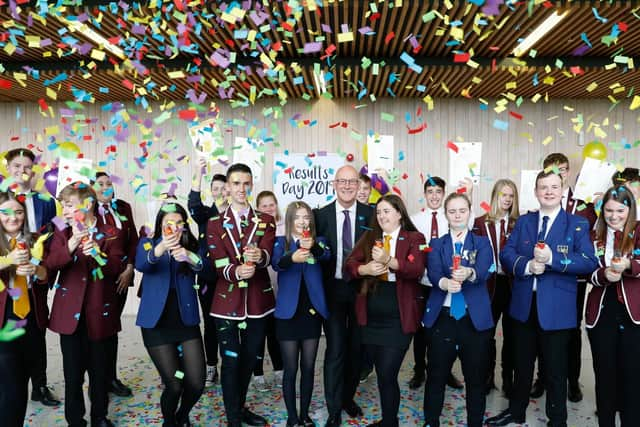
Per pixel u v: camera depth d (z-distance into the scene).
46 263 2.52
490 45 4.27
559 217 2.63
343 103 5.92
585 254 2.50
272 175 5.92
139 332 5.09
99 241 2.69
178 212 2.65
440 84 5.23
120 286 3.20
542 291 2.58
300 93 5.71
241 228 2.75
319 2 3.19
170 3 3.29
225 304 2.68
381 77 4.97
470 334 2.54
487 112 5.86
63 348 2.65
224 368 2.70
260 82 5.20
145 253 2.52
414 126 5.91
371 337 2.58
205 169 5.81
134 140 4.85
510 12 3.47
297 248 2.74
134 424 2.89
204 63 4.62
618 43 4.13
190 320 2.57
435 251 2.64
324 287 2.85
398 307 2.55
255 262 2.57
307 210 2.78
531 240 2.68
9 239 2.43
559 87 5.27
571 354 3.20
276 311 2.75
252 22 3.70
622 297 2.43
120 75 4.79
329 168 5.86
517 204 3.28
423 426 2.73
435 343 2.61
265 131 5.75
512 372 3.31
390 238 2.62
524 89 5.39
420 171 5.90
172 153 5.96
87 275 2.65
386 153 5.59
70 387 2.66
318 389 3.48
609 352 2.50
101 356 2.71
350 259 2.65
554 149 5.84
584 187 4.83
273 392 3.43
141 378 3.69
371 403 3.21
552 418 2.60
